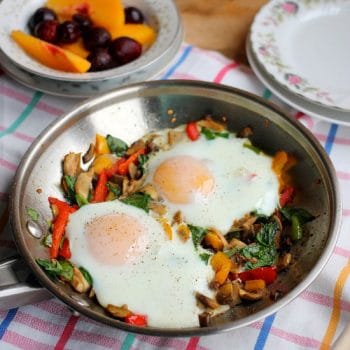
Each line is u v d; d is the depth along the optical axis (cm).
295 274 60
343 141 72
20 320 62
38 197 63
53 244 62
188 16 83
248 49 78
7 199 68
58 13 81
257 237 63
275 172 66
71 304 55
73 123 67
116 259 61
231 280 61
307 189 64
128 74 74
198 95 69
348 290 62
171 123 70
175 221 64
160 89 69
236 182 66
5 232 66
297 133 65
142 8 81
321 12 80
